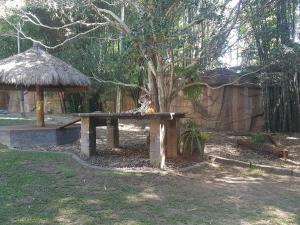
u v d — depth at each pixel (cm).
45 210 395
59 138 796
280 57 853
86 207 407
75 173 544
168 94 705
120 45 909
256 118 1120
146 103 624
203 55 683
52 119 1362
